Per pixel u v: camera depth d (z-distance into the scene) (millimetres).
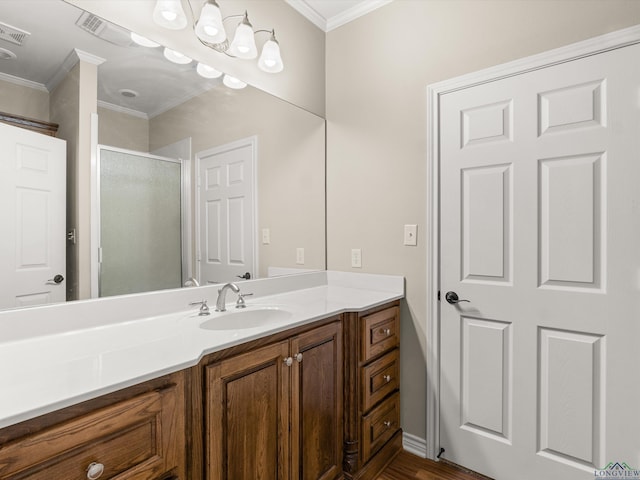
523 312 1555
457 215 1731
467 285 1703
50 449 699
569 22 1446
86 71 1250
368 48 2070
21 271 1091
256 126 1849
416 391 1862
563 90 1460
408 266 1896
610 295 1369
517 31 1568
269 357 1221
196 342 1076
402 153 1918
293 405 1308
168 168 1491
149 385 881
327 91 2264
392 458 1795
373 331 1662
